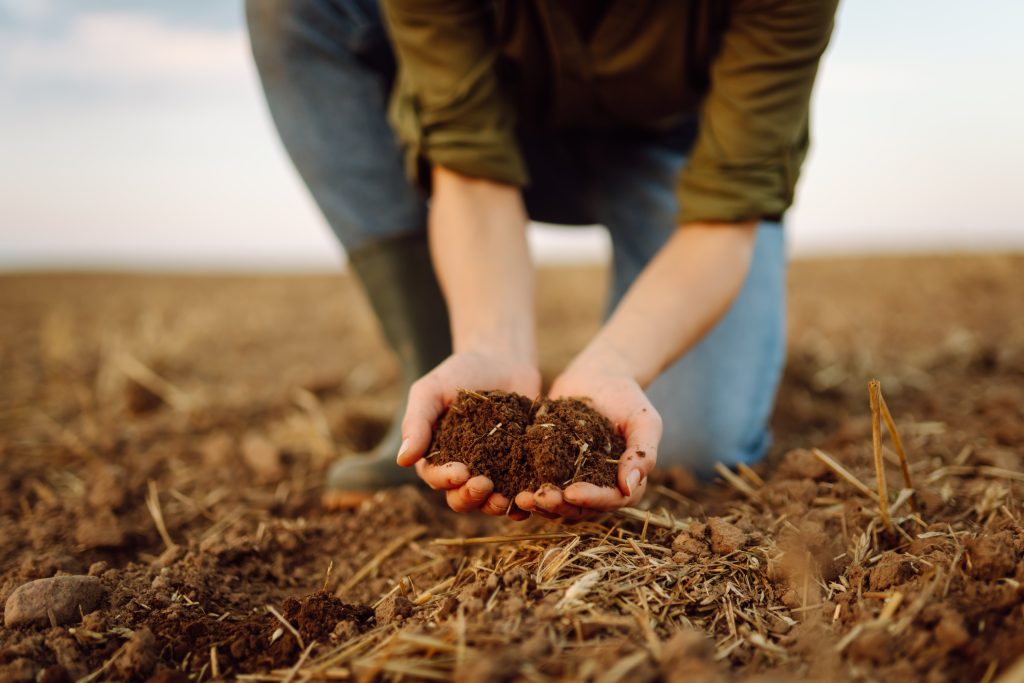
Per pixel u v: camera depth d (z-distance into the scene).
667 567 0.63
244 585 0.74
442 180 0.81
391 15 0.80
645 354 0.71
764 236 1.02
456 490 0.63
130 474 1.02
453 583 0.67
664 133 1.06
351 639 0.60
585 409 0.65
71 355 1.86
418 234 0.96
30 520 0.88
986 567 0.59
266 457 1.02
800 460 0.82
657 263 0.78
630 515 0.71
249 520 0.88
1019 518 0.71
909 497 0.73
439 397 0.66
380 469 0.87
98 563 0.73
